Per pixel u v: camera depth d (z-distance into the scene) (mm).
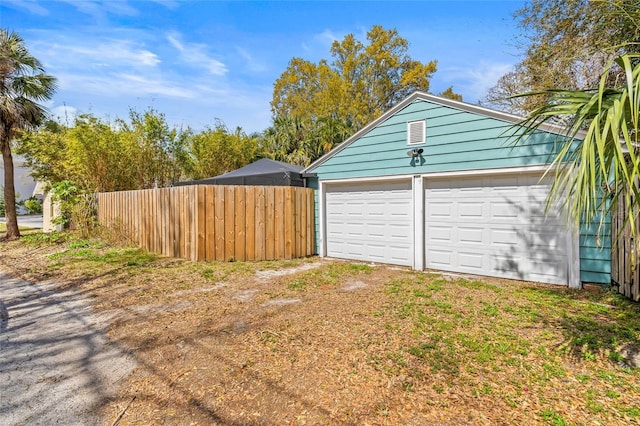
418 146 6742
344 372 2732
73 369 2906
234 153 16469
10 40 10961
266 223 7938
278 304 4527
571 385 2521
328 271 6629
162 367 2896
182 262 7348
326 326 3691
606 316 3928
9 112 10977
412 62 25688
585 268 5113
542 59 9070
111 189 12258
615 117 2043
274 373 2748
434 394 2426
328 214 8539
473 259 6250
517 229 5777
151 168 13016
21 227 16312
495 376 2650
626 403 2301
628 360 2887
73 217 11219
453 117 6281
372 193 7684
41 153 12742
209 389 2549
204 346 3271
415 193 6816
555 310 4125
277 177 8609
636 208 2863
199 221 7414
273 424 2152
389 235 7406
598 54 6383
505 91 11320
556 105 2543
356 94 25531
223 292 5141
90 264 7191
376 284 5578
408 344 3207
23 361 3061
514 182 5797
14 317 4211
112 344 3377
